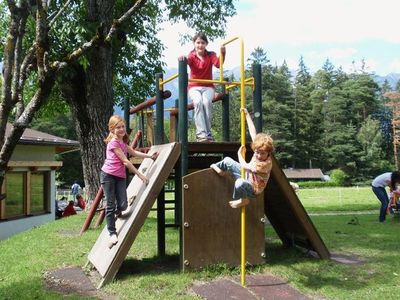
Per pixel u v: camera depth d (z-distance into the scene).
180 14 17.61
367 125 77.75
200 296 5.31
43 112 18.50
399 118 85.44
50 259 7.18
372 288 5.73
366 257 7.45
